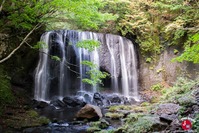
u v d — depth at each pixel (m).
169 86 14.34
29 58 14.46
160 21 15.76
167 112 8.48
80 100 13.95
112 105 13.85
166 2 15.30
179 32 13.51
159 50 15.47
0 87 11.64
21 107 11.88
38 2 7.65
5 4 8.16
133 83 16.09
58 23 15.92
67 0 7.36
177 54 14.31
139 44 16.11
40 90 14.67
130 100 14.94
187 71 13.54
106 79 16.08
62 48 15.51
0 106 10.84
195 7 13.24
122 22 16.41
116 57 16.33
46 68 15.05
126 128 7.45
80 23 9.52
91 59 15.88
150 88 15.25
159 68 15.28
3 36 11.35
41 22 9.43
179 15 14.35
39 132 8.87
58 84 15.31
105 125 9.43
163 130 6.56
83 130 9.08
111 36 16.41
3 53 12.49
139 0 16.19
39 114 11.69
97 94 14.80
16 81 13.66
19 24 8.38
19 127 9.30
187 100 8.43
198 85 10.82
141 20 15.75
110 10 16.42
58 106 13.48
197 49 6.12
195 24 13.27
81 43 8.66
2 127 9.12
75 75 15.71
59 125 9.81
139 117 8.05
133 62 16.45
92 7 8.53
